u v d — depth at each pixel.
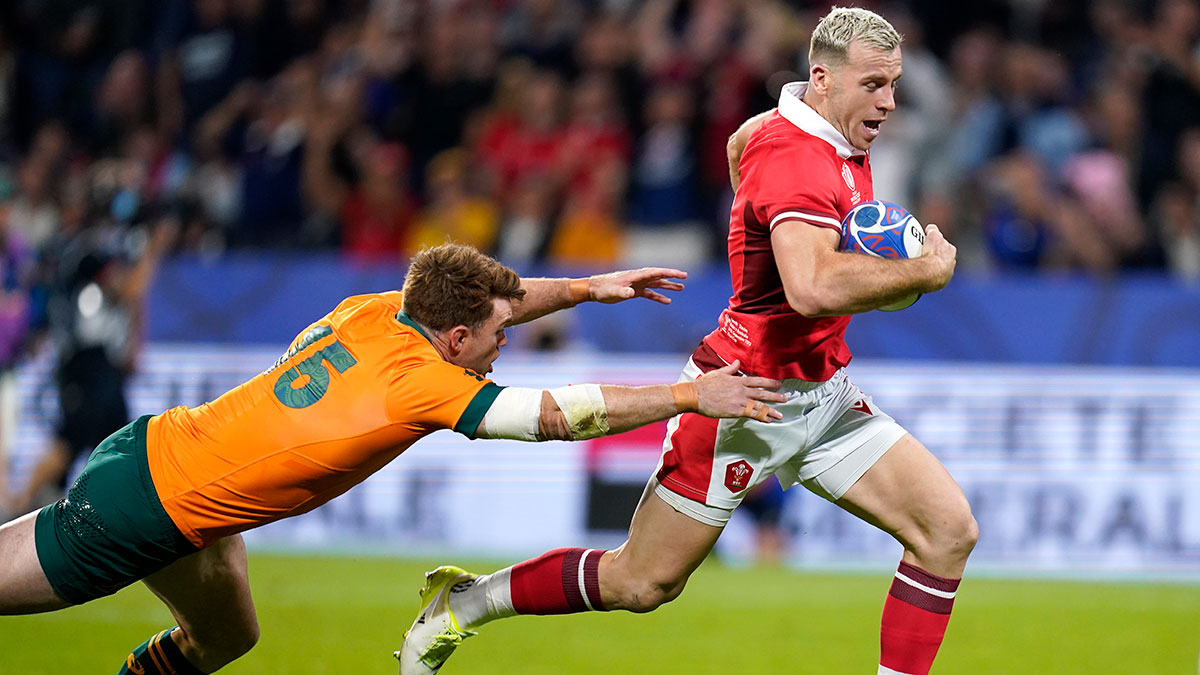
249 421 13.73
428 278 14.05
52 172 42.78
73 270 33.69
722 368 14.55
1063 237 37.50
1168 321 32.06
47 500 33.94
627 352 32.78
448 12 45.00
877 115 14.73
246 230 40.38
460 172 40.91
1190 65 43.19
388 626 23.45
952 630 23.84
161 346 34.03
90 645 21.97
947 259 14.09
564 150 40.94
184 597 14.80
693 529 15.54
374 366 13.73
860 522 31.84
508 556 31.58
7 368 34.22
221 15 46.59
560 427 13.48
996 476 31.67
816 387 15.56
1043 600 27.16
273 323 34.00
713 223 40.16
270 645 21.70
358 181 40.69
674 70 42.38
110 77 46.09
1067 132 40.50
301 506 14.10
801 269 13.84
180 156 43.47
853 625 24.28
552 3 45.72
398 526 32.44
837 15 14.88
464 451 32.44
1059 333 32.16
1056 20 45.03
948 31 46.03
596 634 23.45
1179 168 40.88
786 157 14.56
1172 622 24.72
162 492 13.70
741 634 23.45
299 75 42.78
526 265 35.72
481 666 20.75
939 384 32.00
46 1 49.66
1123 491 31.56
